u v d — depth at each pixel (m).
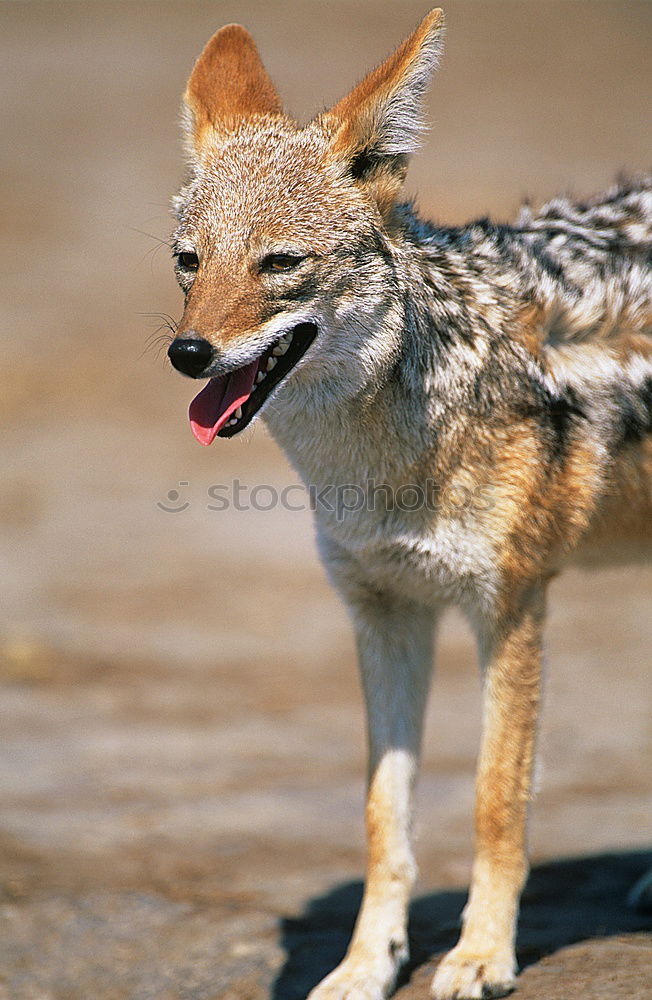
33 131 45.28
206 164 7.84
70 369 29.38
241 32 8.62
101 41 56.81
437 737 14.14
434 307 7.71
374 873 7.83
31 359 29.67
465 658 17.19
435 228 8.23
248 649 17.28
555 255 8.30
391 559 7.87
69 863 10.59
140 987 8.44
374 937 7.64
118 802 12.14
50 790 12.46
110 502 23.42
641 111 50.09
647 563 8.92
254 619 18.50
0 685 15.73
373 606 8.20
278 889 9.88
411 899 9.45
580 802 11.88
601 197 9.03
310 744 13.98
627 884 9.37
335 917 9.22
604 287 8.13
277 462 25.20
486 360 7.69
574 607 19.05
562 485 7.79
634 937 8.06
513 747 7.68
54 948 9.03
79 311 32.38
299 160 7.61
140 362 29.86
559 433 7.79
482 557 7.65
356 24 58.28
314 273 7.39
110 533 22.05
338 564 8.12
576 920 8.58
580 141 45.44
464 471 7.58
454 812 11.80
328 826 11.48
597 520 8.21
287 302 7.36
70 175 41.34
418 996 7.43
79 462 25.16
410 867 7.88
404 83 7.58
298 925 9.10
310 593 19.61
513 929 7.50
